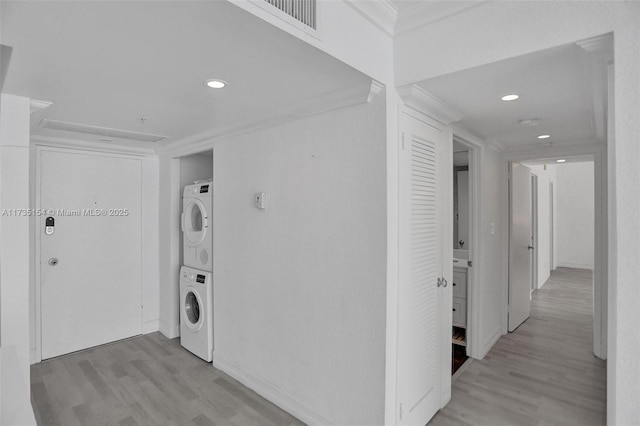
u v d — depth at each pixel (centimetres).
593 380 276
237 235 274
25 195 191
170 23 122
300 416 224
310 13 141
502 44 155
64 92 193
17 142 191
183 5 111
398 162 192
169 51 145
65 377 284
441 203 242
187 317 336
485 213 330
